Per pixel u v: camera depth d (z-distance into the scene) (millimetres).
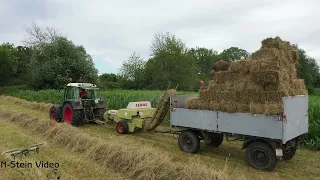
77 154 6824
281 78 5770
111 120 10969
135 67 42281
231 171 6098
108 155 6203
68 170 5684
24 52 47469
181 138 7730
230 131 6426
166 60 40219
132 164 5668
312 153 7707
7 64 39812
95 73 32375
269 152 5996
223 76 6625
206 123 6918
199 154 7441
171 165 5344
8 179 5070
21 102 21125
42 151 7027
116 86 40375
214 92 6742
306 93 7074
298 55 7035
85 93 11773
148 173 5254
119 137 9391
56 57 31109
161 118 8672
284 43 6605
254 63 6059
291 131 5988
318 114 8789
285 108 5664
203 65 72750
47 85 30344
